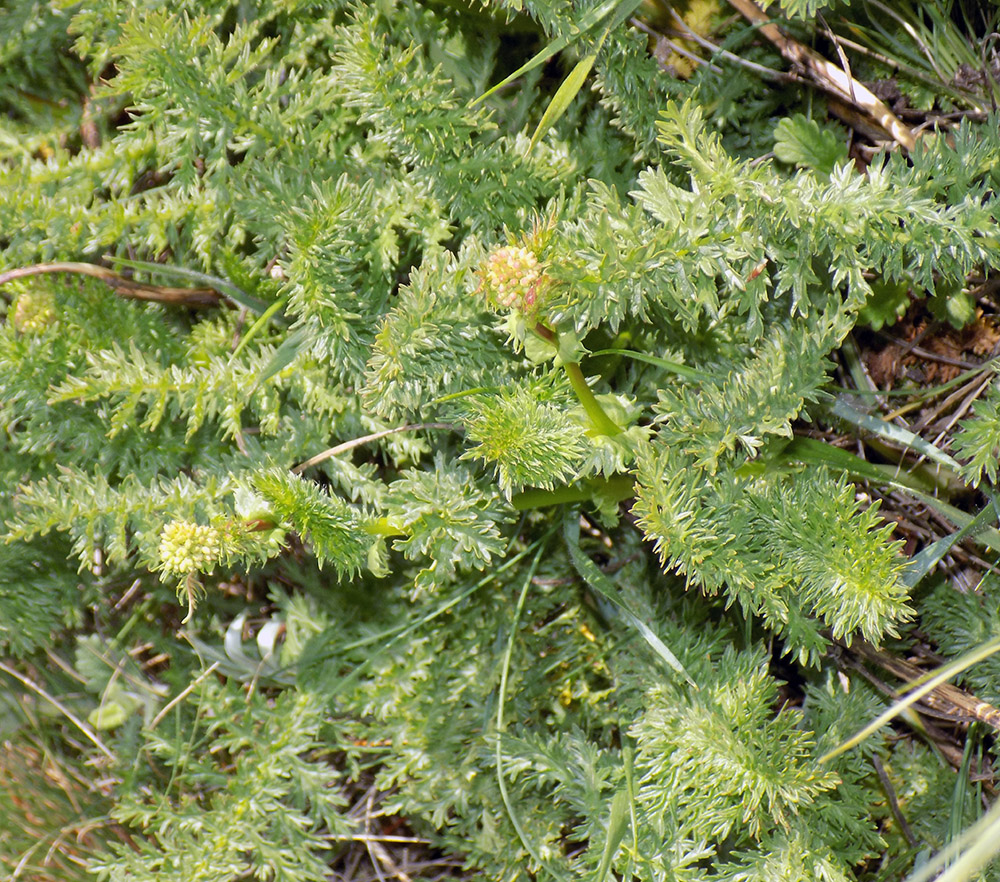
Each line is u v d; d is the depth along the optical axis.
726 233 0.80
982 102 0.87
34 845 0.92
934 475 0.87
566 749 0.87
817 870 0.84
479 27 0.87
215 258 0.89
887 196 0.81
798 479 0.83
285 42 0.88
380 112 0.83
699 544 0.82
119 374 0.85
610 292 0.79
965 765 0.86
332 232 0.82
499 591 0.90
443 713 0.90
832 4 0.83
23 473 0.89
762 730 0.84
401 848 0.93
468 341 0.83
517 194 0.85
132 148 0.86
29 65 0.89
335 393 0.87
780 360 0.82
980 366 0.87
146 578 0.91
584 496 0.85
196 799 0.92
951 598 0.87
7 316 0.88
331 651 0.90
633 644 0.88
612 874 0.87
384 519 0.82
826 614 0.83
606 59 0.84
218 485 0.86
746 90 0.88
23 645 0.91
